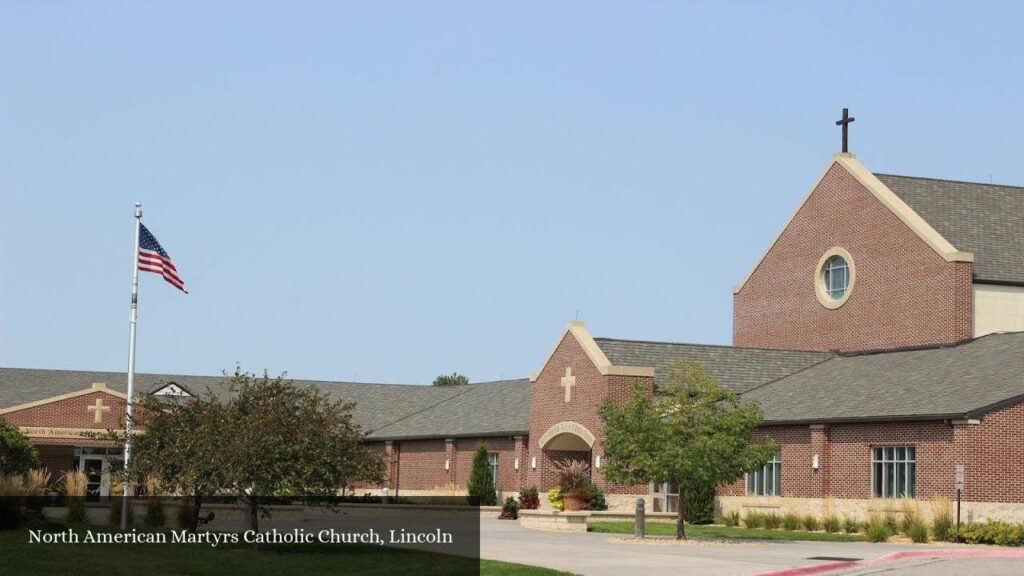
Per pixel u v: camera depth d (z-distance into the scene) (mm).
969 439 39656
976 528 38500
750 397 51625
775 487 47719
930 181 58062
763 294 62406
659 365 52656
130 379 41031
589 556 31688
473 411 66625
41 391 72312
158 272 43188
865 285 55906
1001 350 46250
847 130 58406
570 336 52375
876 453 43688
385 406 77562
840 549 34844
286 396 33219
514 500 52781
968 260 51406
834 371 52125
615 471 38750
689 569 28156
